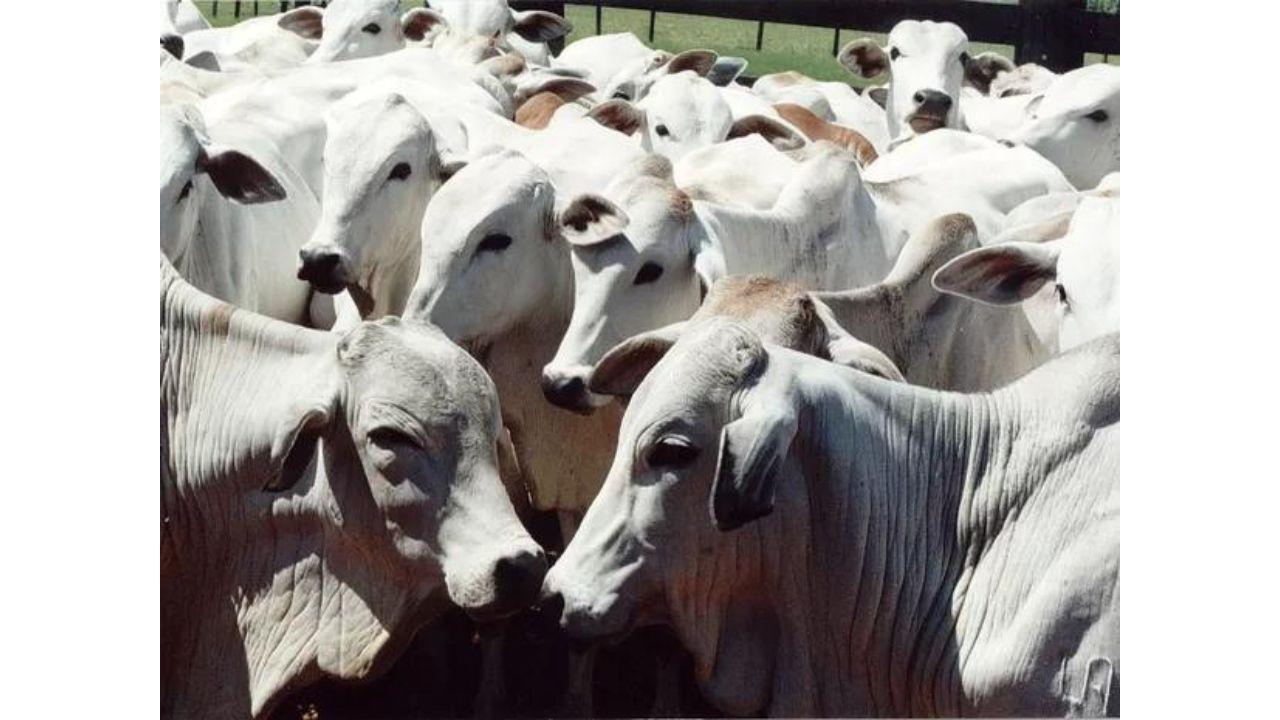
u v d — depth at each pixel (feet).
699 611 16.74
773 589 16.76
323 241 20.67
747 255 20.34
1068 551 16.51
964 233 19.81
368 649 17.33
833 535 16.67
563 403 19.51
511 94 26.08
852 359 17.53
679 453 16.46
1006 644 16.43
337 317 21.50
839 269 20.95
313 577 17.46
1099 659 16.30
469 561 16.87
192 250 20.59
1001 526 16.75
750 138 22.59
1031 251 19.13
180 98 23.17
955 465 16.90
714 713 19.33
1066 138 25.75
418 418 16.98
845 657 16.76
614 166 21.54
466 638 20.25
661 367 16.63
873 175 23.44
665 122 23.85
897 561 16.72
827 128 25.30
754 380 16.49
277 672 17.52
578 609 16.47
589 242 19.67
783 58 37.52
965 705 16.51
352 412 17.11
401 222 21.06
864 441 16.71
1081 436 16.80
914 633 16.70
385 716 19.49
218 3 39.22
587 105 25.30
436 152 21.25
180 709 17.80
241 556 17.67
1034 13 33.14
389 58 24.50
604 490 16.65
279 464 17.04
